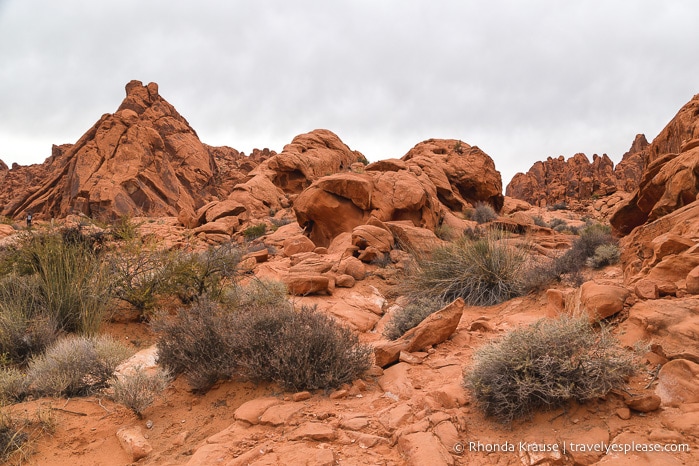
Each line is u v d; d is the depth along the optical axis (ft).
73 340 22.97
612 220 43.68
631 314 16.97
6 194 257.34
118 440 16.49
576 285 31.17
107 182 175.11
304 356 18.69
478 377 14.97
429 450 12.59
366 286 39.34
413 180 67.51
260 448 14.11
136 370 19.70
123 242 37.06
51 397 19.51
